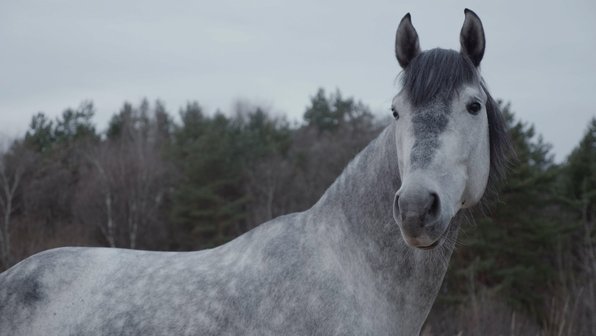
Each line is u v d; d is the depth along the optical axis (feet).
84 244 69.21
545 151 60.49
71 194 80.89
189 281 8.49
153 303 8.38
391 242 7.86
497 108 8.44
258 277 8.13
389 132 8.24
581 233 52.21
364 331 7.55
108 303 8.60
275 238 8.53
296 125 125.49
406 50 8.36
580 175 56.95
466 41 8.17
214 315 8.03
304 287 7.80
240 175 76.84
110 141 100.48
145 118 127.54
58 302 8.84
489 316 34.94
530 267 48.62
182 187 72.02
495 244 49.29
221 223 69.00
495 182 8.52
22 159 79.97
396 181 7.88
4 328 8.75
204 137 78.59
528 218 51.21
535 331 35.81
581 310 37.76
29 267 9.23
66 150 92.48
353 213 8.18
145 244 73.77
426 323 34.19
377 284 7.86
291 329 7.64
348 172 8.60
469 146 7.57
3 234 66.08
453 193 7.22
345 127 98.58
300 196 74.84
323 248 8.14
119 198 76.33
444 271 8.14
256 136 91.04
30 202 77.77
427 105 7.50
